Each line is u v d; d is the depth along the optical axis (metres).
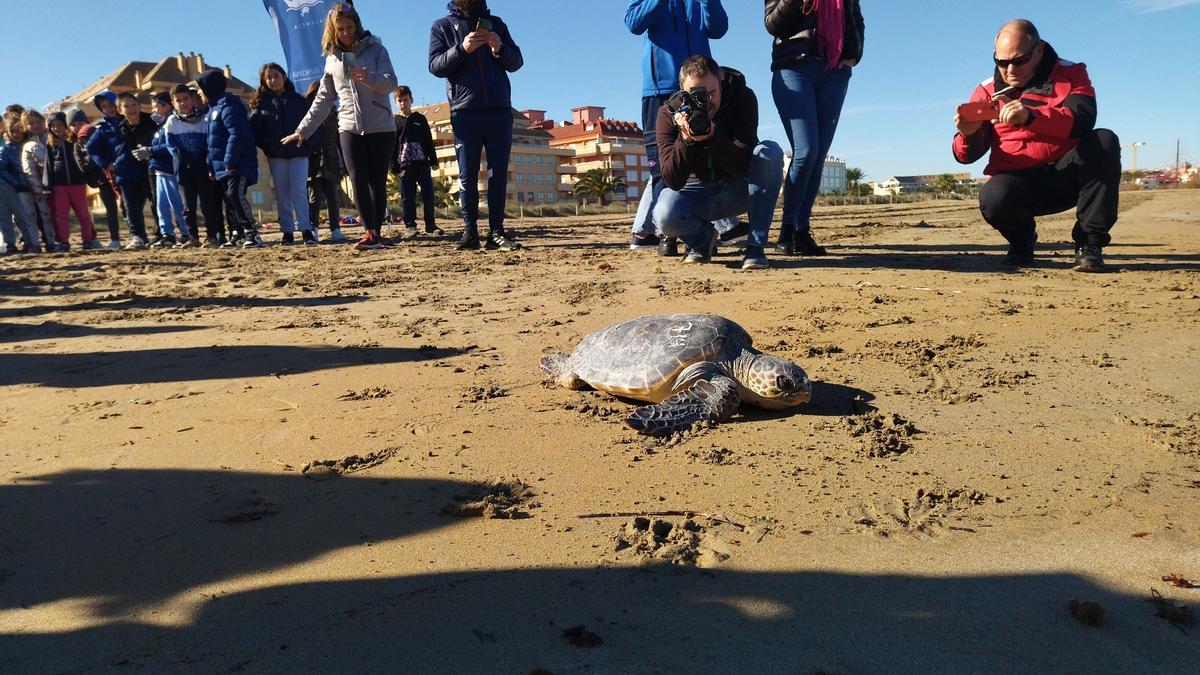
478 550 2.08
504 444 2.90
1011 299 5.23
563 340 4.56
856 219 15.26
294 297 6.38
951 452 2.65
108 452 2.92
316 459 2.80
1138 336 4.12
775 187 6.66
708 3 7.59
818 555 1.98
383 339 4.73
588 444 2.88
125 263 9.38
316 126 9.42
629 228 14.96
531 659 1.58
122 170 12.06
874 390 3.40
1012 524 2.11
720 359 3.25
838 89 7.16
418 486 2.53
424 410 3.32
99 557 2.10
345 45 9.01
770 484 2.45
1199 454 2.52
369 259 8.77
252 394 3.64
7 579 2.00
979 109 5.86
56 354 4.62
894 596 1.77
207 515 2.35
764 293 5.66
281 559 2.07
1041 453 2.60
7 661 1.64
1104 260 7.10
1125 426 2.81
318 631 1.72
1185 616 1.64
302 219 11.20
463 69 8.52
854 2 6.81
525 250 9.45
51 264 9.74
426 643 1.65
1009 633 1.62
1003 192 6.29
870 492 2.35
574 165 88.25
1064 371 3.56
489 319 5.23
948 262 7.16
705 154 6.36
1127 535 2.01
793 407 3.22
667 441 2.89
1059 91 5.83
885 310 4.97
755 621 1.70
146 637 1.72
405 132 11.77
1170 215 13.25
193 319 5.58
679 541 2.08
